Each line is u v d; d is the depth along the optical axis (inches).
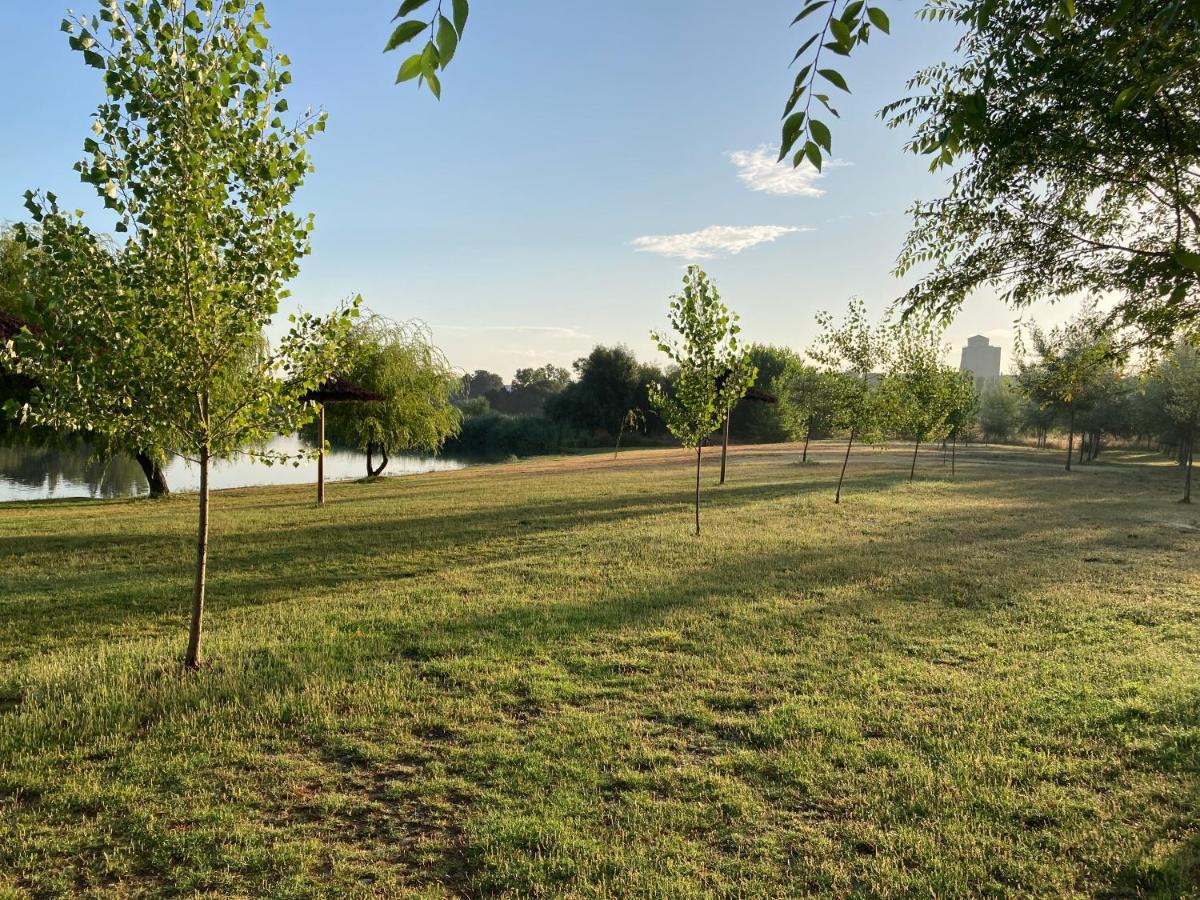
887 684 225.5
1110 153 179.9
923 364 948.0
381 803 157.9
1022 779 165.8
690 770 169.9
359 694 216.4
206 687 220.1
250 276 230.7
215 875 132.1
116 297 215.5
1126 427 1439.5
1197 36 133.0
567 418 2837.1
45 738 187.8
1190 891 124.1
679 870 132.6
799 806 156.3
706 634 277.4
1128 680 225.5
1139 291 199.3
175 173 218.7
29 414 211.3
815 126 81.2
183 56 217.6
